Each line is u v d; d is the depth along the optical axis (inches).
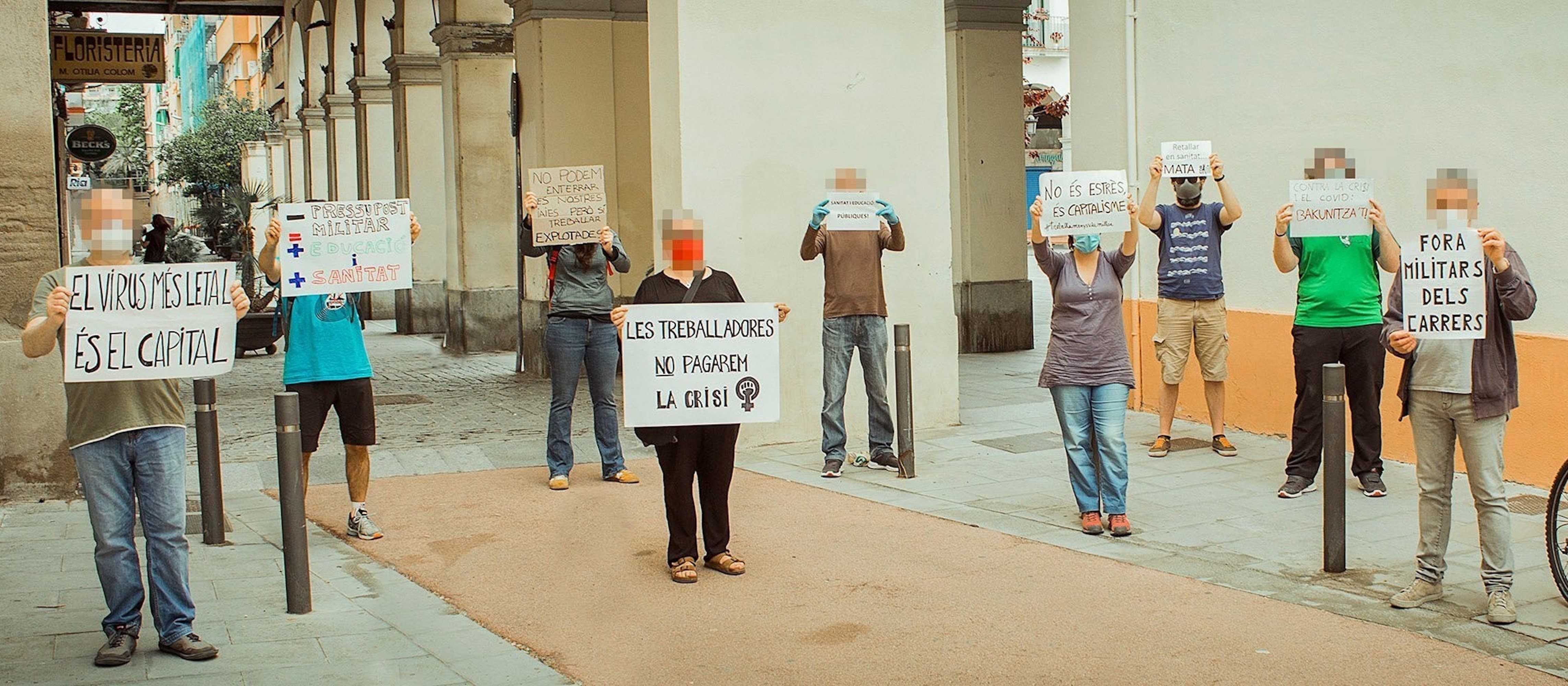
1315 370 318.0
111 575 209.3
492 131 744.3
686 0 394.9
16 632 227.9
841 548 284.2
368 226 287.1
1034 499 329.7
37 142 343.3
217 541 299.6
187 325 206.5
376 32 956.6
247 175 1865.2
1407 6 352.2
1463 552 267.1
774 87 407.8
